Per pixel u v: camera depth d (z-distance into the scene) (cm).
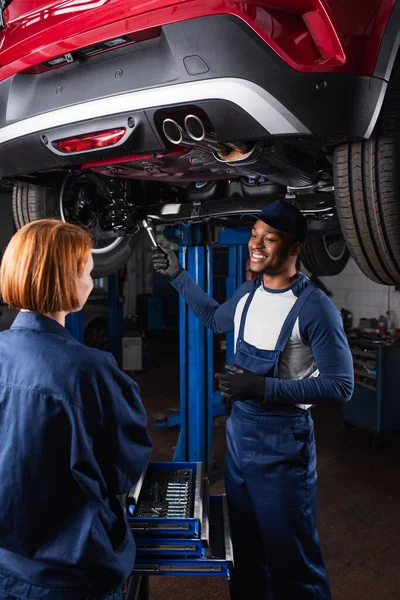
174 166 182
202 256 318
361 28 126
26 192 229
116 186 237
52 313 103
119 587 110
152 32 135
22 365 96
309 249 385
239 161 151
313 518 162
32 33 155
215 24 125
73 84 156
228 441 173
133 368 657
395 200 148
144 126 146
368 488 328
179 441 349
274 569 161
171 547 127
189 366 342
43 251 99
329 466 364
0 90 174
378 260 165
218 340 671
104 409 96
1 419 96
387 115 144
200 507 133
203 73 130
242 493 167
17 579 96
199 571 127
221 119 134
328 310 156
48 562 95
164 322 1008
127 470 102
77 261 103
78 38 144
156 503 140
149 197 277
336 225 262
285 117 128
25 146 175
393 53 133
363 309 600
